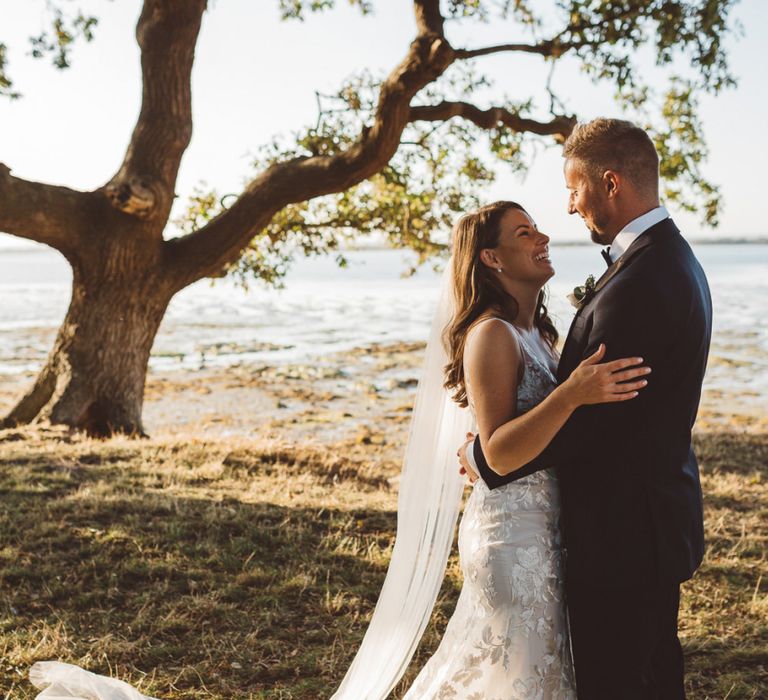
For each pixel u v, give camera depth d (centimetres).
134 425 1075
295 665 398
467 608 287
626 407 246
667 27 1038
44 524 565
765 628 451
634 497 253
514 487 277
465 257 285
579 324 262
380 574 516
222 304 5500
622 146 259
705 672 405
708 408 1794
